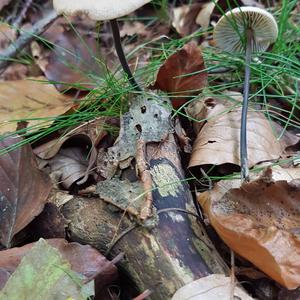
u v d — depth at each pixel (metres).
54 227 0.18
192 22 0.33
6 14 0.36
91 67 0.30
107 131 0.22
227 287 0.15
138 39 0.33
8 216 0.19
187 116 0.21
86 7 0.17
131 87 0.23
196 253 0.16
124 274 0.17
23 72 0.32
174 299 0.15
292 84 0.25
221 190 0.17
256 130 0.20
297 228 0.16
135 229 0.16
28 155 0.20
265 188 0.17
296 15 0.29
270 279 0.16
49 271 0.15
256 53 0.24
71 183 0.21
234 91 0.25
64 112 0.24
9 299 0.15
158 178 0.18
